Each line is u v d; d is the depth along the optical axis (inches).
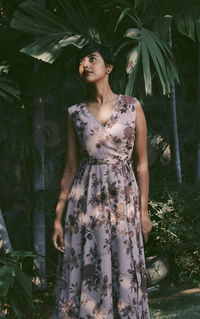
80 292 130.3
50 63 201.3
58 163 283.3
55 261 264.4
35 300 216.7
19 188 267.0
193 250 250.4
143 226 132.5
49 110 280.2
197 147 309.7
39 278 222.1
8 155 263.4
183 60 325.7
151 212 248.7
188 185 263.6
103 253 128.1
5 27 215.5
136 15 207.6
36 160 224.4
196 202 247.3
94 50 130.5
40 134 229.0
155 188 258.2
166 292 233.8
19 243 265.9
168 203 244.1
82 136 131.3
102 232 128.5
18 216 266.4
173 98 281.6
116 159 130.5
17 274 183.8
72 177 136.0
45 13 202.8
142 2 213.0
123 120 130.7
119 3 210.5
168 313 197.8
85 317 128.6
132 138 131.6
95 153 130.3
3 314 188.1
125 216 129.6
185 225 244.5
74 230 131.1
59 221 135.0
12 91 200.8
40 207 228.5
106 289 127.6
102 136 129.6
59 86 247.4
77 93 289.0
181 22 209.9
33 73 222.4
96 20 217.6
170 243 243.6
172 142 283.6
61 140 284.5
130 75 190.7
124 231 129.1
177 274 249.3
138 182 134.6
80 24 209.0
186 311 199.3
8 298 189.3
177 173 283.6
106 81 132.2
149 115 314.8
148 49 192.7
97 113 131.3
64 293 132.3
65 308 131.6
